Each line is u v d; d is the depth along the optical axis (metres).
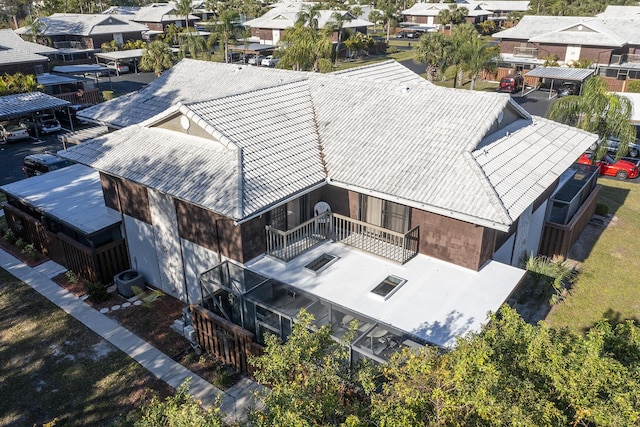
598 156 26.81
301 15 76.19
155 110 24.80
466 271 15.25
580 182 23.31
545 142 19.02
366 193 15.84
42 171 28.42
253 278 15.34
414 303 13.70
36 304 18.16
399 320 12.95
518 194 14.90
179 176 16.48
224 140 16.86
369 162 16.67
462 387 7.79
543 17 64.31
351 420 7.67
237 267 15.66
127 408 13.39
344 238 17.09
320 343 9.55
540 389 8.29
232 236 15.49
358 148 17.45
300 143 18.03
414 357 8.95
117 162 18.28
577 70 52.06
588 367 8.15
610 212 26.11
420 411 8.02
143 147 18.69
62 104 39.31
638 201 27.59
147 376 14.60
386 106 19.14
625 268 20.56
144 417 8.85
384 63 27.66
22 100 38.78
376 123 18.39
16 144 37.69
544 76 50.81
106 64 67.81
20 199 21.98
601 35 57.44
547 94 53.41
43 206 21.06
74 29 73.75
